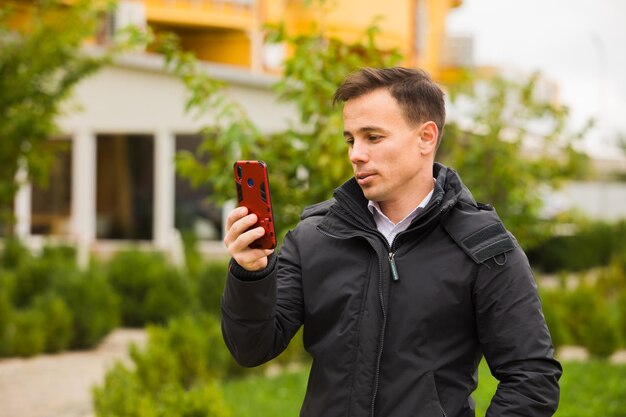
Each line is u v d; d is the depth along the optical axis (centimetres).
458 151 827
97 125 1535
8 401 785
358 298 254
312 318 261
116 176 1550
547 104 884
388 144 254
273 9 2302
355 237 257
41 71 1006
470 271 249
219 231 1555
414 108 255
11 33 1048
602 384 832
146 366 709
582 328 1119
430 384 245
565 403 747
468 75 888
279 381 831
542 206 847
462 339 252
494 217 257
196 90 590
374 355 248
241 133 569
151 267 1259
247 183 242
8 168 1018
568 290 1231
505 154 830
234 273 243
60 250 1447
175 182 1534
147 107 1516
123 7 1809
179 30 2336
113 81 1527
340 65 592
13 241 1470
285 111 1409
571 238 2241
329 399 253
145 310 1232
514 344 246
